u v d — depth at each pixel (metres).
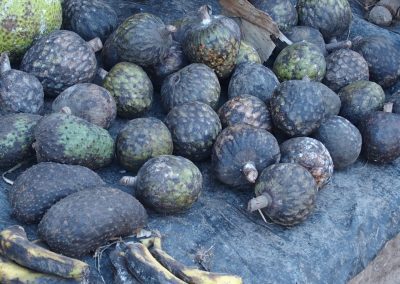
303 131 1.74
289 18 2.08
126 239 1.46
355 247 1.64
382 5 2.39
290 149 1.69
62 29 1.96
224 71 1.91
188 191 1.55
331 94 1.86
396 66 2.08
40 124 1.57
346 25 2.16
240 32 1.97
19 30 1.78
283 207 1.56
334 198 1.74
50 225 1.38
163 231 1.55
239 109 1.77
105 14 1.96
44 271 1.31
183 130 1.69
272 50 2.03
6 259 1.34
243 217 1.64
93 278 1.40
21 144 1.58
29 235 1.46
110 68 1.90
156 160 1.57
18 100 1.68
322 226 1.65
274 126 1.79
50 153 1.55
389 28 2.38
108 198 1.42
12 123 1.59
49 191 1.46
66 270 1.29
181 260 1.50
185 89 1.80
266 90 1.86
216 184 1.72
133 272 1.37
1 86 1.68
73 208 1.39
